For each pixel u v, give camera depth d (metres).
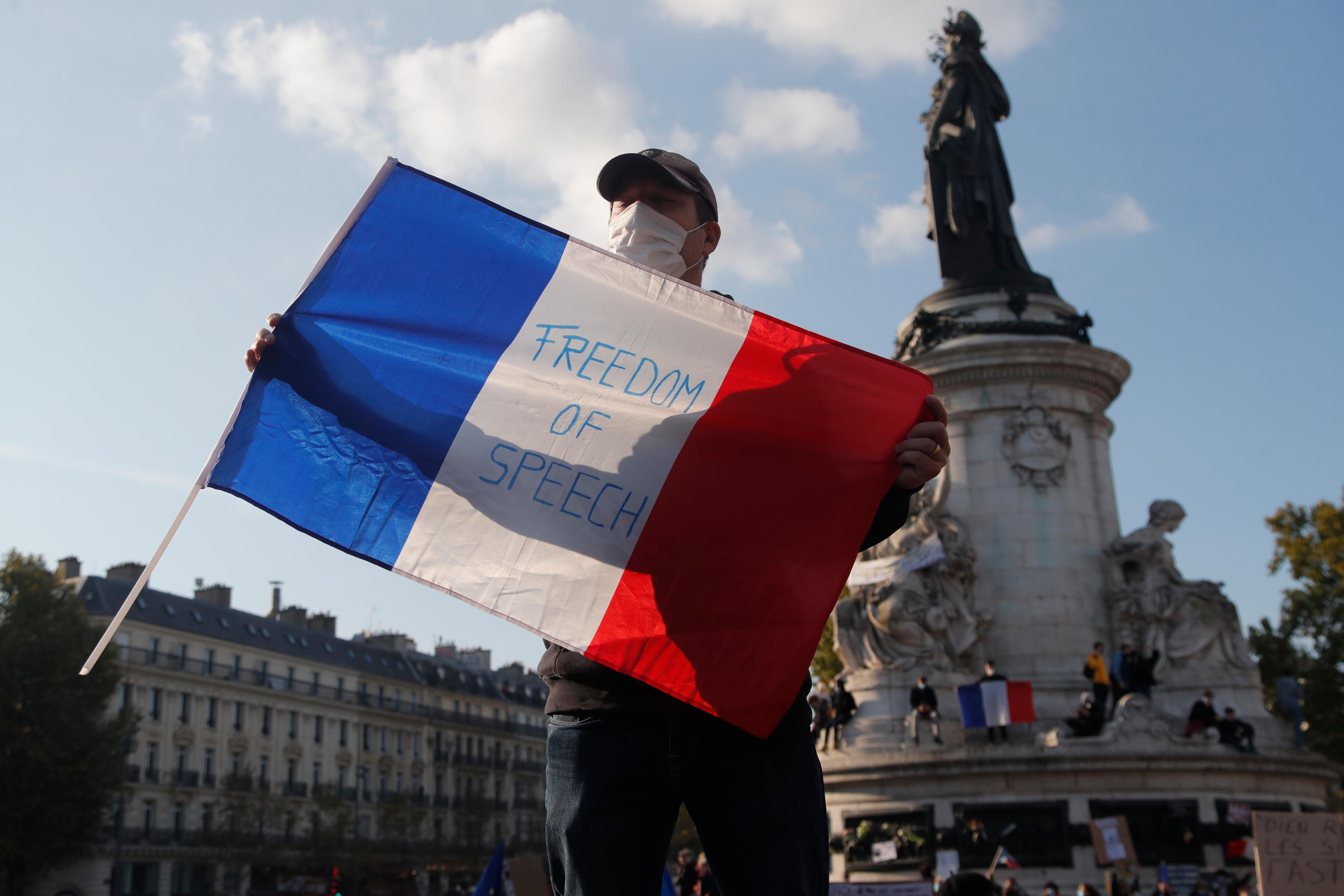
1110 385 30.39
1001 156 33.91
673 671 3.88
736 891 3.68
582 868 3.68
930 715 24.98
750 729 3.76
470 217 4.91
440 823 89.44
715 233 4.97
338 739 82.62
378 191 4.95
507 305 4.79
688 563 4.26
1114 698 26.31
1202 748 23.91
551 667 4.02
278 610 89.69
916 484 4.33
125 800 65.94
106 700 54.28
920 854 23.67
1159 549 28.45
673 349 4.63
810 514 4.33
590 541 4.35
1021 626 28.00
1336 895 12.35
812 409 4.48
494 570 4.37
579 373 4.64
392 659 92.19
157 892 66.38
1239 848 23.28
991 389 29.61
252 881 69.94
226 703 74.44
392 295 4.83
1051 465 28.97
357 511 4.55
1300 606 47.81
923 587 27.36
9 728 50.12
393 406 4.66
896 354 32.16
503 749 99.75
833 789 25.22
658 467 4.43
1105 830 22.77
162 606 73.44
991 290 31.62
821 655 47.56
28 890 56.16
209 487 4.60
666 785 3.73
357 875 70.88
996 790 23.67
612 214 5.02
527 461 4.52
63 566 73.69
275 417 4.69
